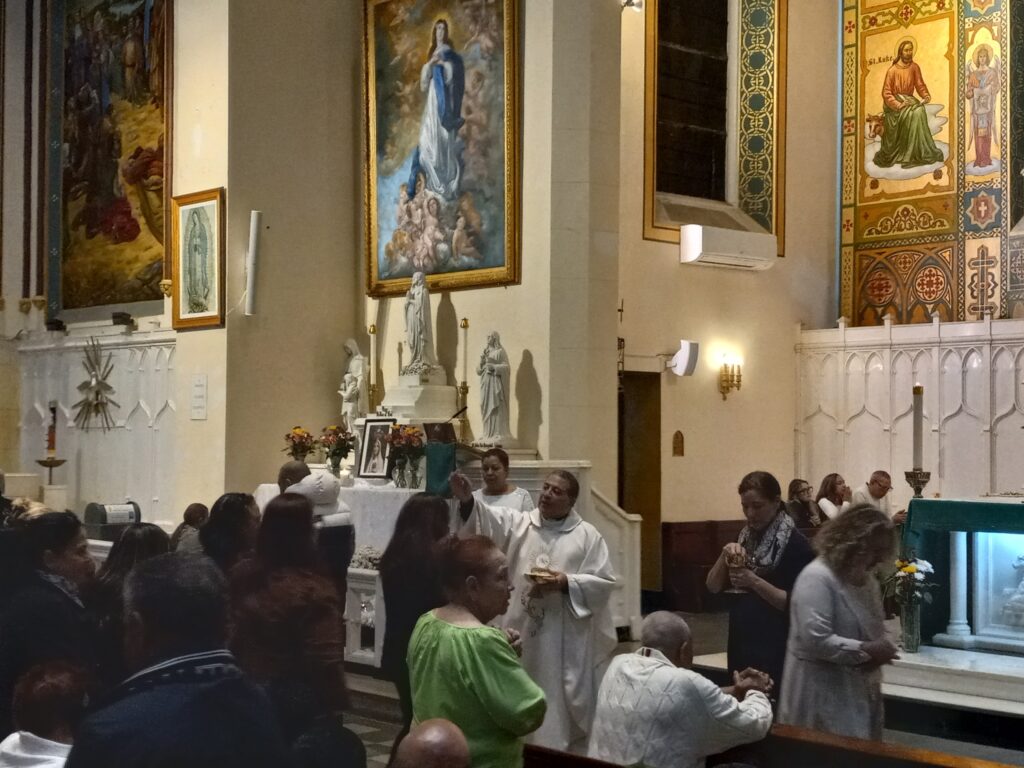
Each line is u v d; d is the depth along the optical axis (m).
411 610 5.61
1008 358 14.88
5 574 4.52
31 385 16.64
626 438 15.38
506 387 12.31
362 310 14.15
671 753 4.39
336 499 7.98
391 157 13.64
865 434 16.06
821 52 17.28
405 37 13.45
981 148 16.19
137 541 5.19
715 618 14.22
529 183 12.27
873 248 17.09
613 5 12.32
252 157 13.34
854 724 5.19
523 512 7.18
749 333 16.22
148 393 14.77
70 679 3.68
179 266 13.65
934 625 9.68
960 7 16.42
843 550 5.22
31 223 16.91
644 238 15.12
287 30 13.66
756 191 16.69
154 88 14.85
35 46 16.88
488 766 4.15
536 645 6.71
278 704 4.20
